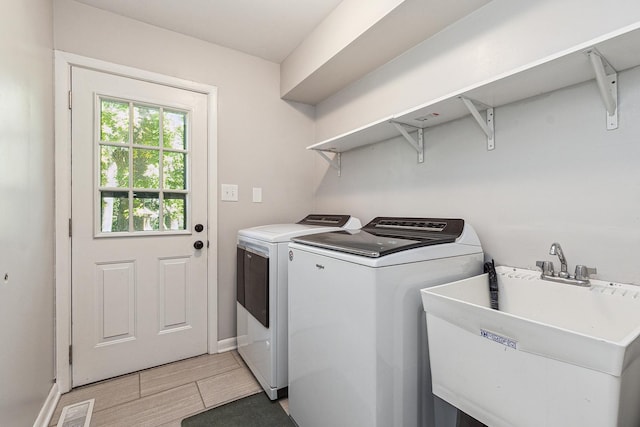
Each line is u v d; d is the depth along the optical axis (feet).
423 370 3.70
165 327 6.69
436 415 3.83
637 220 3.19
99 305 5.99
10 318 3.66
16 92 3.91
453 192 5.09
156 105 6.58
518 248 4.21
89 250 5.89
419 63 5.60
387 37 5.40
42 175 4.92
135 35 6.31
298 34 6.86
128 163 6.32
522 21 4.11
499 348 2.73
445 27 5.13
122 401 5.37
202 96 7.13
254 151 7.82
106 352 6.05
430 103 4.35
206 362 6.78
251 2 5.79
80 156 5.80
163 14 6.14
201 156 7.11
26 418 4.15
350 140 6.48
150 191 6.54
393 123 5.24
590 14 3.49
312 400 4.28
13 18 3.84
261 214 7.93
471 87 3.79
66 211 5.63
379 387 3.26
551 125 3.88
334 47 5.98
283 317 5.45
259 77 7.90
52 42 5.46
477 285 4.06
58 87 5.55
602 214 3.43
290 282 4.86
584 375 2.23
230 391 5.69
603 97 3.24
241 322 6.84
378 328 3.24
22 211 4.07
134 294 6.34
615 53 2.95
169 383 5.93
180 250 6.85
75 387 5.75
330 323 3.90
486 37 4.53
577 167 3.64
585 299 3.38
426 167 5.57
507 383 2.69
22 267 4.06
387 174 6.40
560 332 2.29
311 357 4.29
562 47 3.71
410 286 3.56
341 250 3.85
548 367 2.42
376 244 3.78
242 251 6.70
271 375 5.39
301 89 7.66
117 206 6.23
